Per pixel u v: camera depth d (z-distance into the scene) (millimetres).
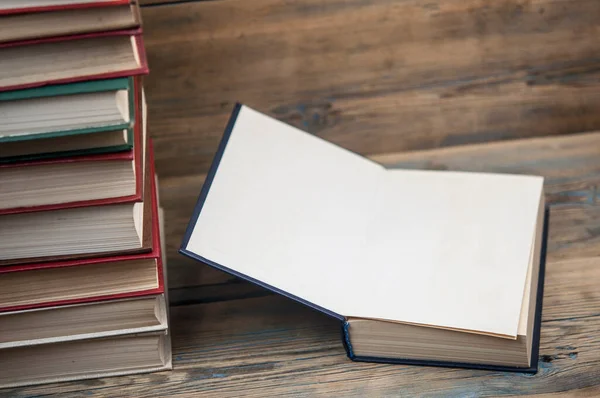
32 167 743
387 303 854
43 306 800
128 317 829
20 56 702
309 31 1119
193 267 1038
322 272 880
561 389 827
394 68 1150
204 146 1167
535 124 1188
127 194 774
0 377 860
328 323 938
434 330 833
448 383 843
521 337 813
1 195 755
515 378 841
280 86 1149
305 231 909
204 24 1102
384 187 977
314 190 947
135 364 878
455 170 1151
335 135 1182
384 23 1122
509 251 897
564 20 1136
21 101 708
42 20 691
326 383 858
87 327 830
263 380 870
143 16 1087
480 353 841
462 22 1129
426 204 958
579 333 891
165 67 1119
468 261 891
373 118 1175
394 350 864
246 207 905
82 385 871
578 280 959
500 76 1164
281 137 974
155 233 831
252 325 941
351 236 919
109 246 798
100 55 715
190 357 901
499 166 1146
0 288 796
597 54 1158
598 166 1130
